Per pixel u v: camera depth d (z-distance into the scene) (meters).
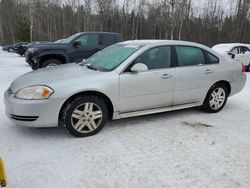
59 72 4.02
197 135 3.91
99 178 2.73
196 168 2.96
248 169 2.97
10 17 51.94
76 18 45.75
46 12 47.94
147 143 3.58
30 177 2.72
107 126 4.19
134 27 46.69
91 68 4.20
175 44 4.45
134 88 3.96
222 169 2.96
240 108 5.50
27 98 3.41
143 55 4.08
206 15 43.81
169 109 4.48
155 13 42.50
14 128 4.00
